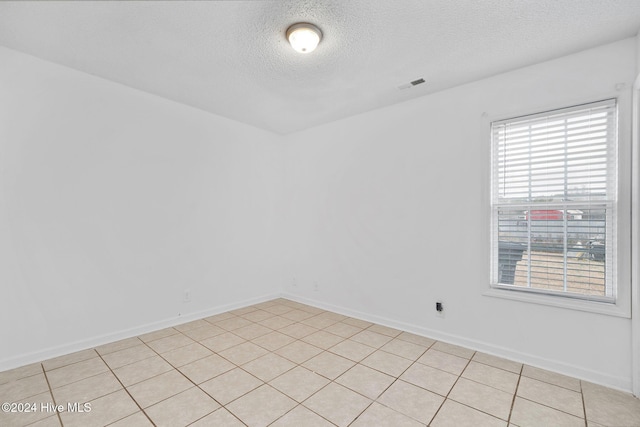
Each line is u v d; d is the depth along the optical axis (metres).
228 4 1.83
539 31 2.07
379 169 3.43
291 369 2.38
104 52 2.39
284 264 4.49
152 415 1.83
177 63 2.54
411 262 3.16
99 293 2.81
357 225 3.62
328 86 2.92
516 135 2.60
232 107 3.48
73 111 2.67
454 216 2.88
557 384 2.18
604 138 2.22
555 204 2.41
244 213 4.04
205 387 2.13
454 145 2.89
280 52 2.36
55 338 2.57
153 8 1.88
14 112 2.39
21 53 2.42
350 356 2.61
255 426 1.74
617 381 2.13
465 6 1.84
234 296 3.92
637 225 2.00
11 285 2.38
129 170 3.01
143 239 3.10
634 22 1.96
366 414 1.85
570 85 2.33
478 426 1.75
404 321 3.21
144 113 3.11
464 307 2.81
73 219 2.67
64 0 1.81
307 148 4.20
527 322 2.49
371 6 1.83
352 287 3.65
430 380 2.23
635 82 2.04
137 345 2.81
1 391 2.07
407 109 3.22
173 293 3.33
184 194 3.42
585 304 2.24
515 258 2.60
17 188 2.40
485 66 2.53
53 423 1.76
